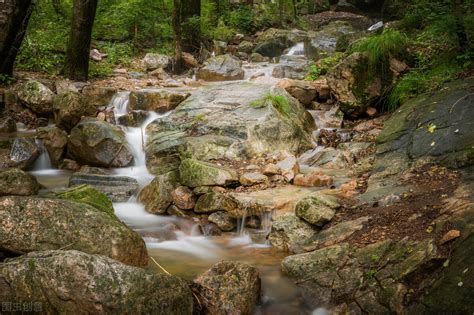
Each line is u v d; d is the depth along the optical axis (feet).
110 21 50.24
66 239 14.64
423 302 12.06
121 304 11.51
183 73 45.88
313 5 79.56
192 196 20.86
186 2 50.88
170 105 30.58
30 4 33.71
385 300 12.69
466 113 20.90
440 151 19.31
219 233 19.44
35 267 11.96
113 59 44.93
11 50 33.58
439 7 26.99
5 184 18.33
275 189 20.66
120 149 25.52
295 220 17.65
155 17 52.90
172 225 19.84
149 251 17.63
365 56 28.89
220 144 24.64
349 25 64.54
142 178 24.26
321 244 16.03
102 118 29.17
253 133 25.32
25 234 14.46
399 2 50.98
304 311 13.75
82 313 11.54
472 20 25.32
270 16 66.28
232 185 21.08
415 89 26.45
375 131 26.32
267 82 35.50
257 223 18.97
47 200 15.15
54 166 26.20
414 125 22.12
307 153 26.12
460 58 26.09
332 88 29.58
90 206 15.78
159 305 12.03
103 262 11.97
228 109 27.99
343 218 17.08
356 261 14.17
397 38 29.07
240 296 13.51
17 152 25.25
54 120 29.27
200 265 16.47
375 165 20.88
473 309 11.00
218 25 60.13
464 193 15.83
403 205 16.47
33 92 29.68
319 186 20.97
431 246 13.28
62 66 39.96
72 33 36.78
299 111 28.96
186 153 24.56
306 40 54.03
